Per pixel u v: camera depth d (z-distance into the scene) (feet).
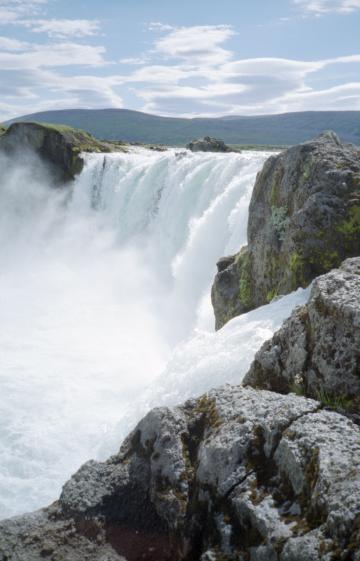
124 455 14.60
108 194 92.27
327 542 9.04
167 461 13.23
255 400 13.33
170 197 75.51
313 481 10.25
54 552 12.29
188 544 11.55
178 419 14.02
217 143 104.78
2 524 13.09
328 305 14.60
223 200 57.36
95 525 12.92
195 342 24.26
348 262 16.90
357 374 13.71
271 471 11.26
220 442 12.10
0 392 37.76
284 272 30.96
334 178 29.14
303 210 28.73
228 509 11.14
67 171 100.12
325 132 34.58
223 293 38.47
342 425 11.46
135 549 12.23
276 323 23.26
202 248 58.59
